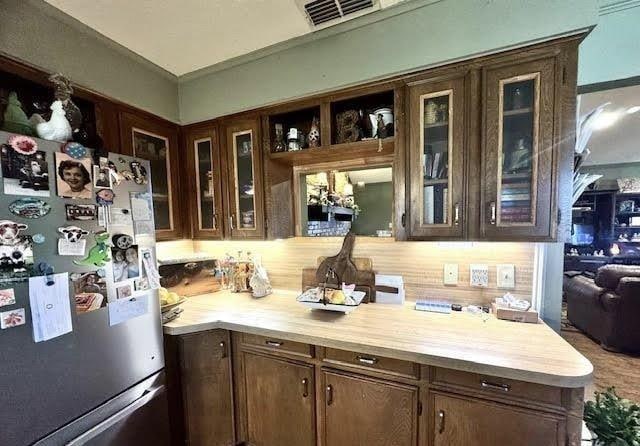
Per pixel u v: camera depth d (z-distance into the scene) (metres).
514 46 1.24
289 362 1.45
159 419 1.41
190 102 2.01
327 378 1.36
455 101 1.35
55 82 1.23
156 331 1.42
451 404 1.14
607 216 6.09
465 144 1.34
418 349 1.15
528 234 1.27
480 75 1.31
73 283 1.07
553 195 1.23
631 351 3.08
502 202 1.31
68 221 1.06
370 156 1.83
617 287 3.10
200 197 2.07
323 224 2.00
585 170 6.19
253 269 2.14
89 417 1.12
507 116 1.29
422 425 1.19
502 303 1.49
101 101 1.61
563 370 0.98
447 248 1.67
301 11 1.42
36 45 1.32
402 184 1.48
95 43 1.55
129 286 1.28
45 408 0.99
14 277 0.91
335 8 1.40
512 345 1.17
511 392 1.05
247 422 1.60
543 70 1.21
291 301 1.88
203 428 1.58
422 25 1.39
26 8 1.29
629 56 1.28
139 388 1.33
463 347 1.16
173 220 2.02
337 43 1.57
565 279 4.24
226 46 1.69
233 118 1.91
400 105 1.47
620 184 5.97
